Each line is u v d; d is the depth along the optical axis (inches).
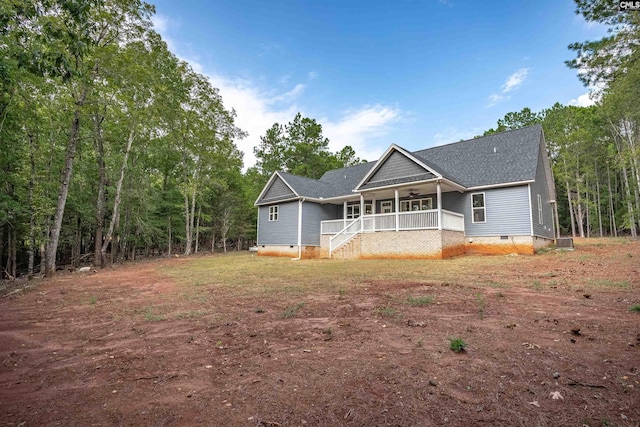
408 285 314.0
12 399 108.9
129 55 619.5
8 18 217.2
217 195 1317.7
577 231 1648.6
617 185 1478.8
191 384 116.0
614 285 266.4
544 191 777.6
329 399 100.0
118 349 161.3
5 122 532.1
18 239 828.6
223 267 591.5
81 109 566.9
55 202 740.7
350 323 188.7
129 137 790.5
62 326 214.2
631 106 784.3
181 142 1042.7
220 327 192.9
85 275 547.8
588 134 1278.3
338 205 958.4
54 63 227.6
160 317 223.3
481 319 184.9
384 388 106.0
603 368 114.7
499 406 91.9
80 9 220.1
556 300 226.5
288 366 128.3
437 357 130.6
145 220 1000.2
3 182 667.4
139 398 106.6
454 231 641.6
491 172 679.7
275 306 245.0
